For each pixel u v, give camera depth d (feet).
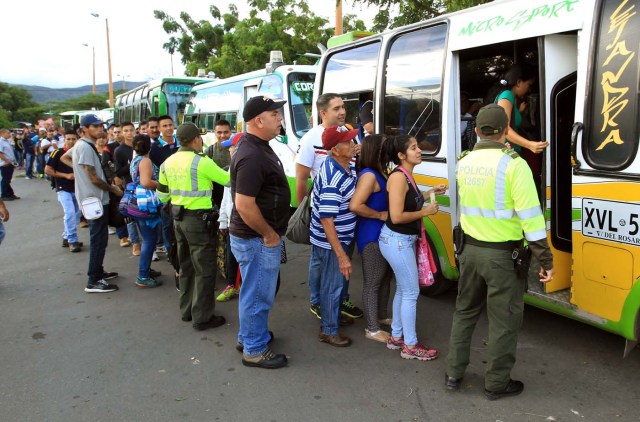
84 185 17.42
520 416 9.84
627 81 9.61
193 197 13.82
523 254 9.45
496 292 9.70
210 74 53.78
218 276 19.60
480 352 12.53
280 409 10.42
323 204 11.91
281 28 58.75
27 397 11.07
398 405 10.41
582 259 10.72
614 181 9.87
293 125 25.84
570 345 12.64
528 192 9.05
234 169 10.97
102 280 18.26
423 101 14.44
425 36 14.40
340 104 13.41
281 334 14.10
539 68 11.43
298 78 26.45
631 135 9.57
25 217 34.50
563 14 10.78
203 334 14.32
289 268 20.54
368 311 13.41
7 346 13.70
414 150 11.53
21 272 20.93
